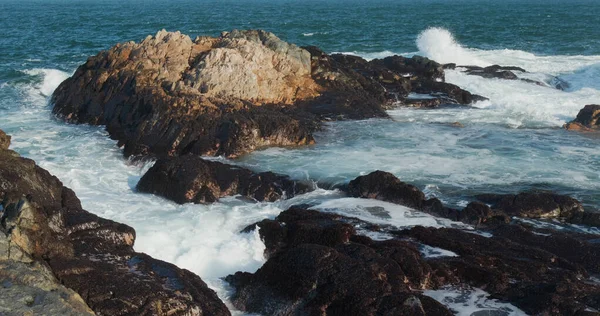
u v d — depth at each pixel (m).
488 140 28.33
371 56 54.81
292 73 34.56
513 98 36.75
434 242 17.44
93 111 31.67
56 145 28.16
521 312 14.65
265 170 24.41
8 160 19.70
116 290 14.94
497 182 22.88
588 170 24.25
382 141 28.11
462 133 29.52
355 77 36.50
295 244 18.00
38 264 15.04
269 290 15.77
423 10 140.88
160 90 29.36
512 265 16.34
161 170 22.69
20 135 29.58
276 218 19.70
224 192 22.39
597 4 169.75
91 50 60.81
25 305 13.29
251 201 22.08
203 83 30.47
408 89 37.94
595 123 30.53
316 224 18.45
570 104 34.97
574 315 14.14
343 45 64.62
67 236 17.20
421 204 20.56
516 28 82.69
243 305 15.88
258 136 27.17
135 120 29.00
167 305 14.70
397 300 14.32
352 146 27.38
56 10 147.75
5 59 53.28
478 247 17.42
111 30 84.06
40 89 39.62
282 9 154.00
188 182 22.06
